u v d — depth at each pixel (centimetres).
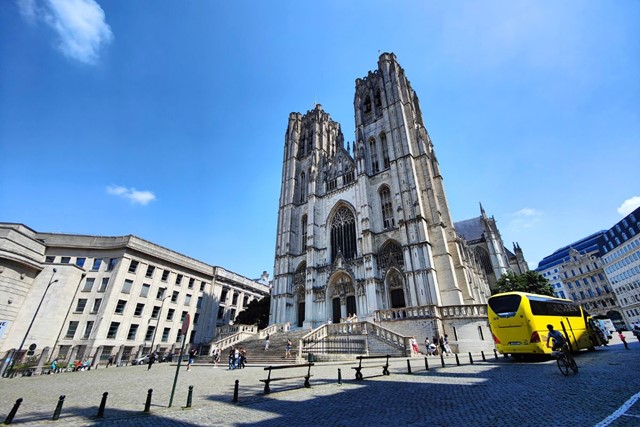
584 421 734
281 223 6481
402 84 6141
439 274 4216
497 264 7606
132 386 1886
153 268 6125
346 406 1088
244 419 976
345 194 5759
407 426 812
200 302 6981
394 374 1798
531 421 773
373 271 4531
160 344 5828
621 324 10462
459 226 9700
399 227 4672
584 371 1462
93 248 5728
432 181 5188
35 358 3559
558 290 14800
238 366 2822
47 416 1099
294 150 7331
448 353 3028
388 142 5469
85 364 3784
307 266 5425
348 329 3250
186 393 1529
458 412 912
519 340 1997
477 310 3294
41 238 5731
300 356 2878
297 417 970
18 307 4431
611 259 10519
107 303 5188
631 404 834
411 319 3438
